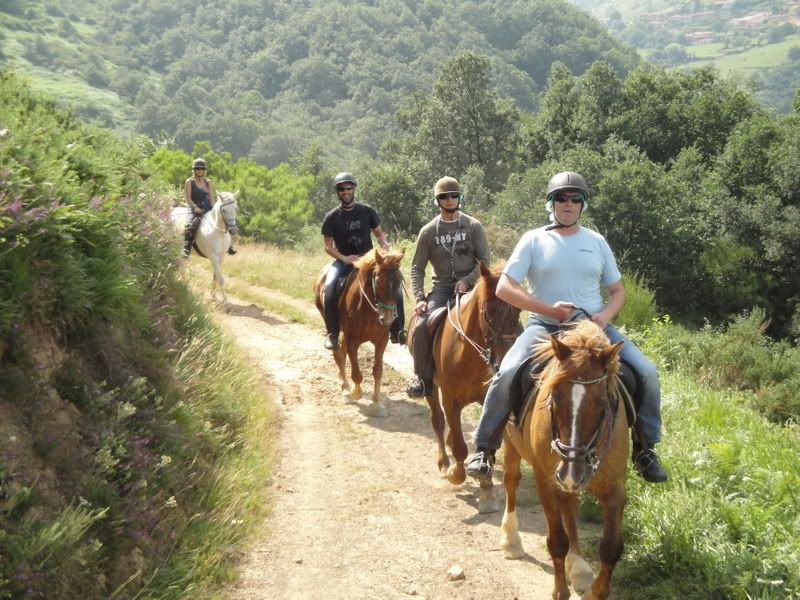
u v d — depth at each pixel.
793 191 31.30
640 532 5.71
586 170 31.09
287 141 155.38
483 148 53.28
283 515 6.58
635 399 4.89
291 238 31.47
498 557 5.87
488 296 6.09
